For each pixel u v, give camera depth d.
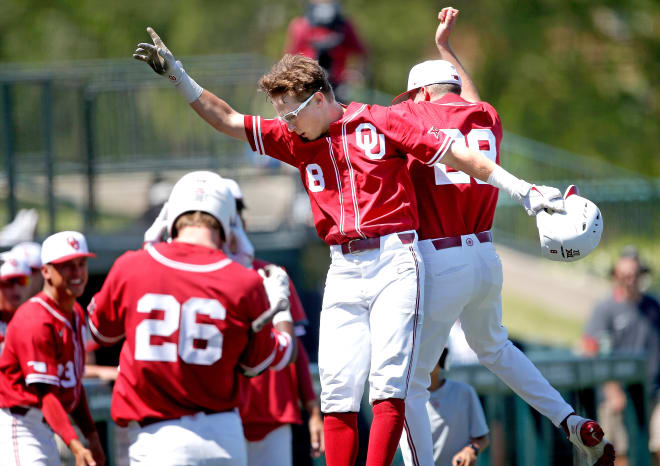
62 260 19.12
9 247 33.38
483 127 17.77
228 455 15.81
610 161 101.62
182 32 101.06
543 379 18.56
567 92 102.94
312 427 22.19
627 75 107.38
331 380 16.95
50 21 103.94
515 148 70.75
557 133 102.00
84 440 22.88
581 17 103.75
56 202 38.81
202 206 16.34
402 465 25.45
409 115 16.55
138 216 39.94
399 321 16.36
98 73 38.91
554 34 105.44
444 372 23.02
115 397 16.05
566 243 16.03
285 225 39.12
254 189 40.69
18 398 19.33
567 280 65.19
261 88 16.64
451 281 17.25
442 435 22.02
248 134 17.47
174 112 39.25
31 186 38.69
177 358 15.63
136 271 15.87
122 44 103.44
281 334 17.44
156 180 39.66
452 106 17.80
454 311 17.44
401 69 98.50
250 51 101.38
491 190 17.89
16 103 37.81
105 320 16.05
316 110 16.44
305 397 22.33
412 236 16.66
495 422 27.16
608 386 30.84
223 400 15.98
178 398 15.70
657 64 105.56
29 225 34.59
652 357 37.25
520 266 66.50
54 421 18.61
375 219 16.48
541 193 16.06
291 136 17.06
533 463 27.55
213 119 17.55
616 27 107.81
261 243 38.31
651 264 63.56
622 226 66.69
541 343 43.22
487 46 103.75
